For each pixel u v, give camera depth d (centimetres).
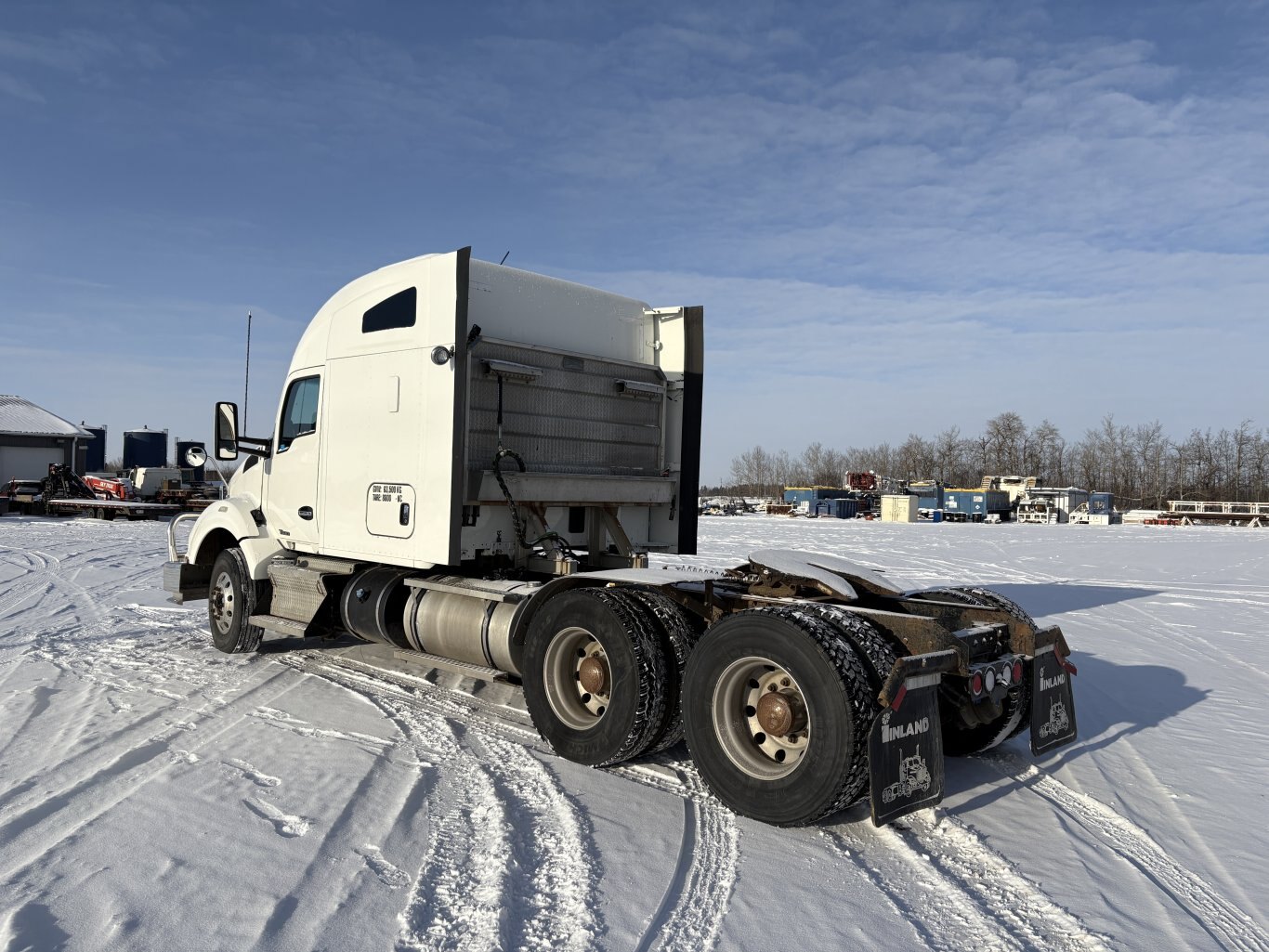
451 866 357
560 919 317
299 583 739
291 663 763
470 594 609
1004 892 353
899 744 389
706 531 3566
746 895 343
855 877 363
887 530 3844
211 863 354
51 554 1784
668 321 751
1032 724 465
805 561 518
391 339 650
